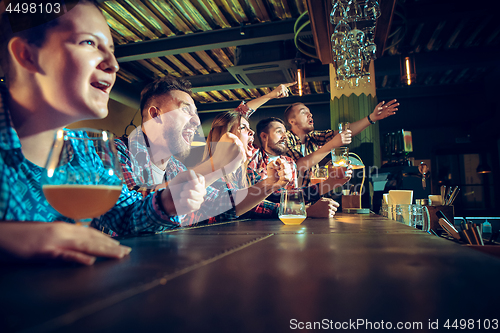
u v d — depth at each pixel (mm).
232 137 1396
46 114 725
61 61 677
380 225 1091
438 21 4598
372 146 4305
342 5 2730
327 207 1506
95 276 350
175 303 253
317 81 6227
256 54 5172
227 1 3998
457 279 325
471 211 8055
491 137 7781
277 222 1312
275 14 4324
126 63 5836
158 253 515
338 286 303
